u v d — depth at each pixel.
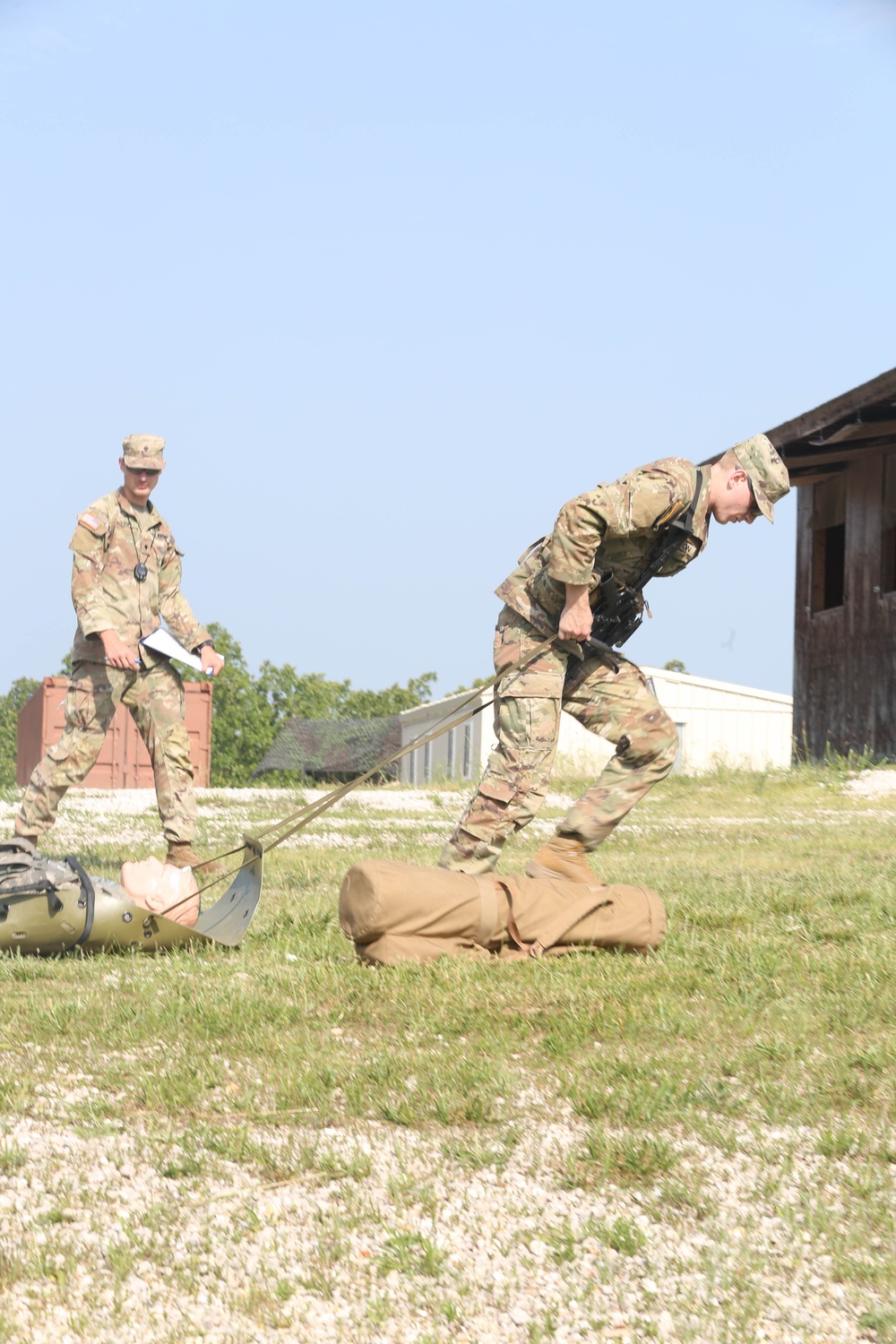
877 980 4.53
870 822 12.10
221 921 5.65
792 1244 2.55
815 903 6.21
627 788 5.56
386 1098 3.35
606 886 5.27
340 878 7.61
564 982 4.52
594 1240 2.56
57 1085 3.47
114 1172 2.88
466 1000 4.29
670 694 38.69
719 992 4.41
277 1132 3.15
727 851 9.19
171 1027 4.02
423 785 20.06
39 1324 2.25
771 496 5.38
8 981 4.75
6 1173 2.86
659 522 5.31
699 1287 2.39
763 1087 3.40
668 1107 3.27
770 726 39.12
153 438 7.60
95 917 5.13
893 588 19.23
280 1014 4.14
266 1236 2.58
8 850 5.24
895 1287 2.38
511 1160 2.96
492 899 4.95
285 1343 2.21
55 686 25.59
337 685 95.06
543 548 5.59
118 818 12.56
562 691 5.56
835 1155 2.98
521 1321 2.28
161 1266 2.45
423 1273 2.44
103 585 7.52
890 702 18.89
